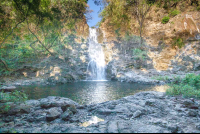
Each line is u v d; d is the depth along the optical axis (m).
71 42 30.39
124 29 37.06
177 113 4.77
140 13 35.00
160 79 20.77
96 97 10.63
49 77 20.94
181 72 25.27
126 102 6.50
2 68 16.89
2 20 9.29
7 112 4.69
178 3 31.44
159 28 32.00
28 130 3.38
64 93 12.35
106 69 31.31
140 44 32.41
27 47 18.16
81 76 27.69
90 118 4.76
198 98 6.89
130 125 3.65
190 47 26.80
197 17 26.59
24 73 21.06
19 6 8.99
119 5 34.53
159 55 29.77
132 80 22.31
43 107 5.55
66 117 4.55
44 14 10.66
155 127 3.48
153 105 5.70
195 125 3.66
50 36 13.41
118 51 33.81
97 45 36.41
